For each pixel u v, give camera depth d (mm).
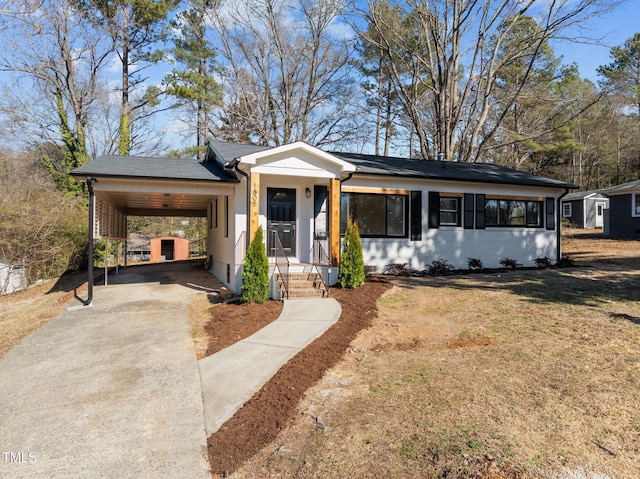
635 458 2916
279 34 25531
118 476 2932
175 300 9555
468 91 20828
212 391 4359
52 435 3512
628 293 8328
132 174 9062
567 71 27125
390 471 2879
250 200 9078
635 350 4977
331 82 26484
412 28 22984
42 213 14367
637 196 20719
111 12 20766
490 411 3648
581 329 5926
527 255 13797
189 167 10633
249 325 6871
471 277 11195
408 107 24969
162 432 3551
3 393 4449
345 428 3496
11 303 10914
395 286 9828
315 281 9164
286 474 2928
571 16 16859
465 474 2773
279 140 26922
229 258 10930
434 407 3773
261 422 3678
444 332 6133
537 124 28375
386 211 12141
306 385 4387
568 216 31734
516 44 20703
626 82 28953
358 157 14156
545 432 3281
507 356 5004
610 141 36594
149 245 29922
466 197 12906
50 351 5930
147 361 5379
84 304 9109
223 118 25891
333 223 9852
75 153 21578
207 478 2918
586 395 3881
